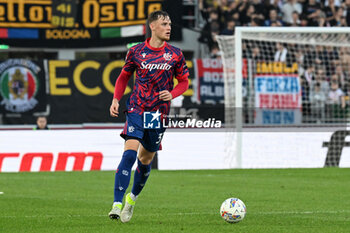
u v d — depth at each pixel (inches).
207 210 1077.8
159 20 863.1
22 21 2522.1
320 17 2859.3
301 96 2434.8
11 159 2018.9
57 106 2292.1
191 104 2357.3
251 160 2171.5
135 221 918.4
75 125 2084.2
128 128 866.1
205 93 2374.5
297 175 1845.5
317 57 2600.9
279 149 2178.9
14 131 2028.8
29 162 2030.0
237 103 2105.1
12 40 2518.5
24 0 2514.8
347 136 2198.6
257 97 2364.7
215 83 2386.8
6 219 943.7
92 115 2300.7
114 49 2583.7
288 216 983.0
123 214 894.4
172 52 878.4
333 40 2549.2
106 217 965.2
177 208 1109.1
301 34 2481.5
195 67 2374.5
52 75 2294.5
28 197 1288.1
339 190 1432.1
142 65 866.8
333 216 989.2
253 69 2375.7
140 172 895.1
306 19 2847.0
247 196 1312.7
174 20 2628.0
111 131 2085.4
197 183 1606.8
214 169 2091.5
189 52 2691.9
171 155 2110.0
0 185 1550.2
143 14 2541.8
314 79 2578.7
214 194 1355.8
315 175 1843.0
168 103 886.4
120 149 2087.8
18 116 2276.1
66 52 2591.0
